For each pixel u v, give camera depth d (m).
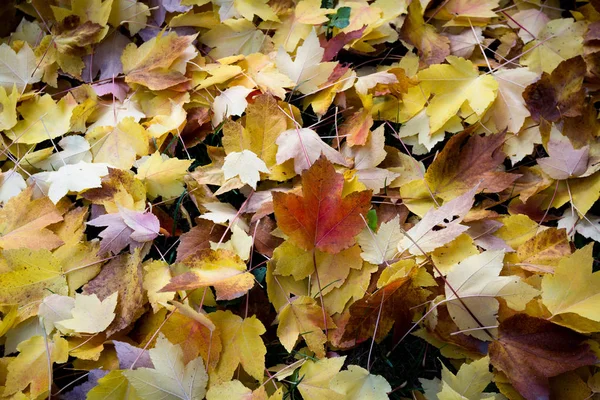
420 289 0.93
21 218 0.98
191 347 0.91
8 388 0.89
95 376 0.90
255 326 0.92
